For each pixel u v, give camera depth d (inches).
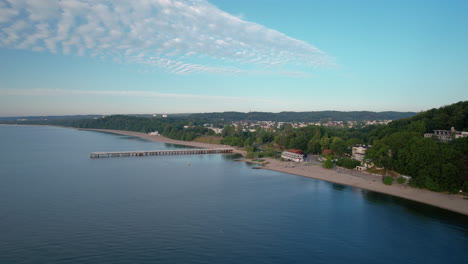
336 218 4247.0
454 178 5216.5
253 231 3745.1
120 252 3166.8
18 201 4872.0
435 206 4825.3
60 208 4532.5
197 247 3289.9
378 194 5551.2
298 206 4766.2
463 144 5748.0
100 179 6569.9
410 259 3134.8
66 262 2970.0
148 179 6633.9
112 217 4163.4
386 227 3934.5
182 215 4264.3
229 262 2984.7
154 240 3449.8
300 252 3221.0
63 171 7529.5
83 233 3634.4
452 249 3353.8
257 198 5187.0
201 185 6112.2
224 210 4510.3
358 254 3216.0
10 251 3189.0
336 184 6392.7
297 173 7608.3
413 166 5846.5
